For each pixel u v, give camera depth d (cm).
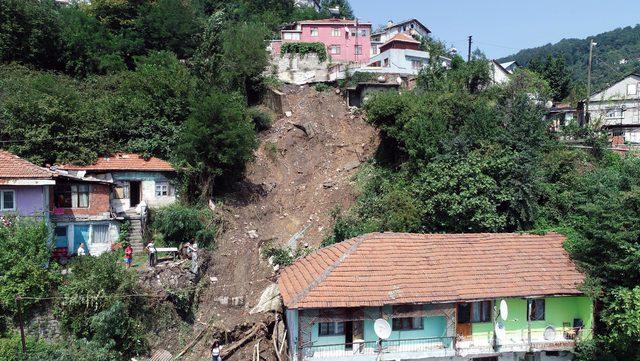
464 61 5362
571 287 2344
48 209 2800
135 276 2522
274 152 4456
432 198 2973
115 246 2973
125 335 2378
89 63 4622
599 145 3769
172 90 3772
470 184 2891
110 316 2305
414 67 6034
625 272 2252
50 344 2297
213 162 3588
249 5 8000
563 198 3044
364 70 5509
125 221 3102
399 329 2309
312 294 2155
